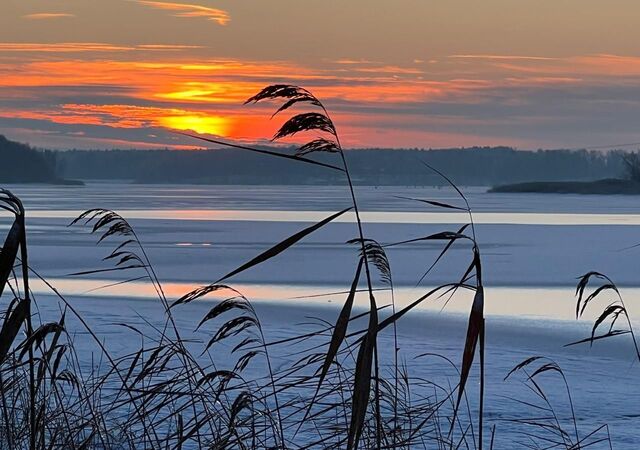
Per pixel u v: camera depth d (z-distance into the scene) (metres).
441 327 20.83
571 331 20.59
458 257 41.97
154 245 48.44
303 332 19.22
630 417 11.66
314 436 8.27
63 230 60.25
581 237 57.12
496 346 18.45
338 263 38.41
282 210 100.50
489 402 12.40
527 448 9.53
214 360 15.05
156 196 167.75
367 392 3.39
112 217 5.95
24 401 6.15
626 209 109.81
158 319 21.17
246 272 34.41
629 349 18.06
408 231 63.72
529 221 78.06
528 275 33.97
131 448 5.79
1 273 3.28
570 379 14.52
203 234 58.09
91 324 19.62
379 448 4.50
